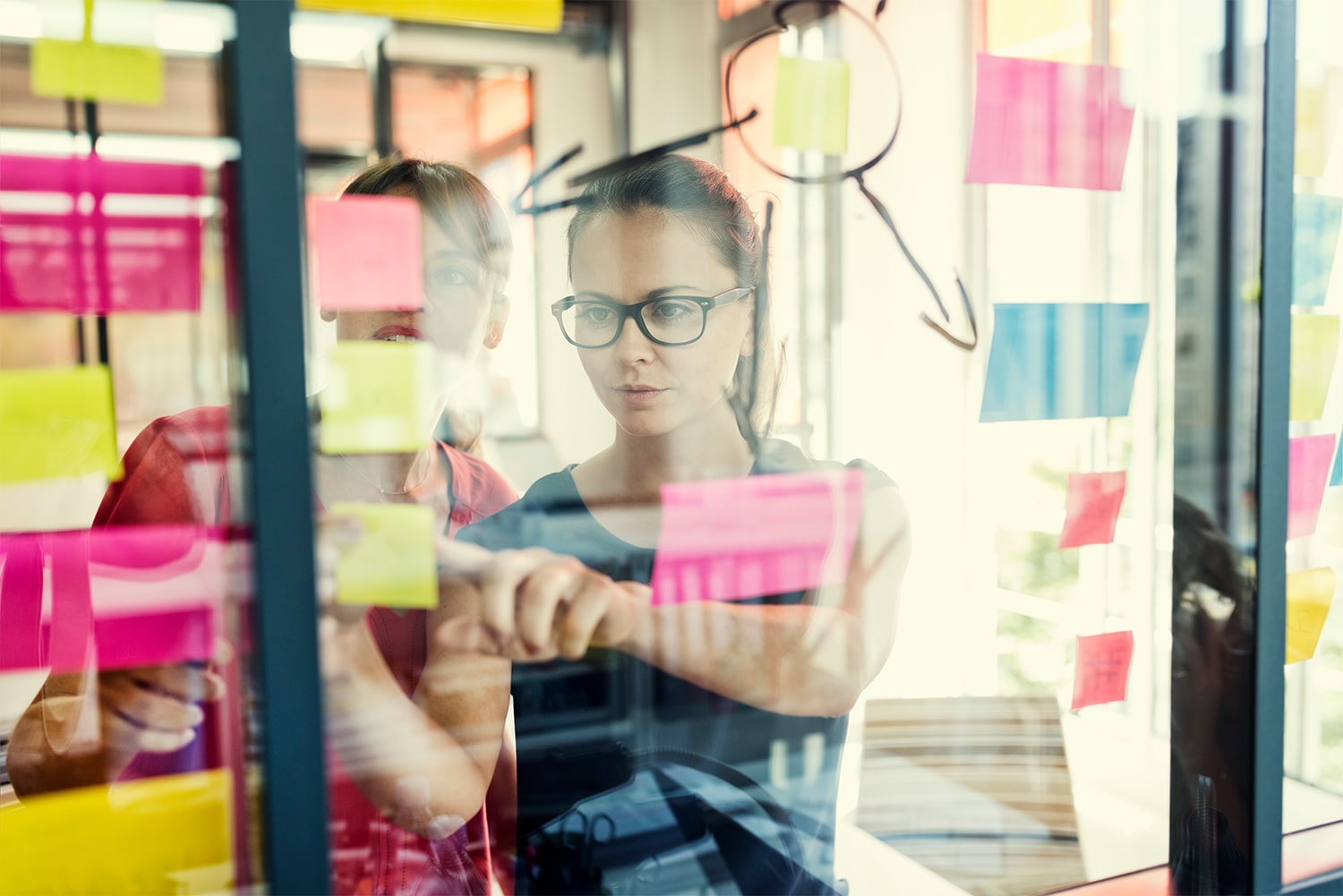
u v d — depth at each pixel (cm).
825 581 85
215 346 51
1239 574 74
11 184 48
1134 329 85
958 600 107
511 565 73
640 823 74
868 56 139
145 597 52
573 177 92
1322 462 81
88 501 56
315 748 48
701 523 81
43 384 50
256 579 47
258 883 50
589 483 80
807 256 138
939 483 117
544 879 72
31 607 58
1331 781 85
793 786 80
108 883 50
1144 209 85
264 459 46
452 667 69
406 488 66
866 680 87
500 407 80
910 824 87
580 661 74
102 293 50
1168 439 83
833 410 131
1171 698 79
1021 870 82
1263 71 71
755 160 135
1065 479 98
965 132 134
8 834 49
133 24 47
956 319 131
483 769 69
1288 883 74
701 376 85
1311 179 80
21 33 46
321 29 56
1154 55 80
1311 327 79
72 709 54
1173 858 79
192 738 51
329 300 51
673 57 133
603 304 84
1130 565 87
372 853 63
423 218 73
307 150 55
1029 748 93
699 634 79
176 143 49
